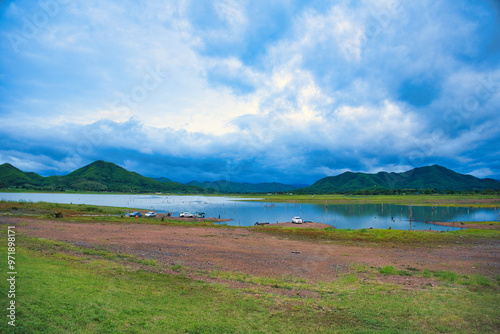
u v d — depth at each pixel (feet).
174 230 130.93
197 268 56.54
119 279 41.55
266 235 120.98
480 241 106.22
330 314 32.48
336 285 46.88
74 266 46.50
